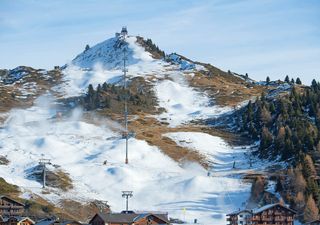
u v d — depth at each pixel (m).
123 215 174.25
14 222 168.75
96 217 172.38
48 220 165.88
